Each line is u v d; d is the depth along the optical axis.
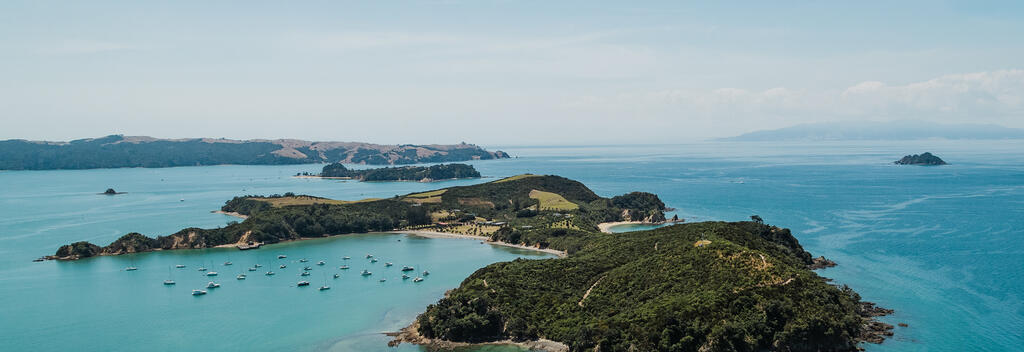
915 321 164.38
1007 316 167.50
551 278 190.25
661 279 172.25
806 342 143.00
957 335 154.50
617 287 175.62
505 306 167.88
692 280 166.25
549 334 158.12
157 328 177.25
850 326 151.25
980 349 146.00
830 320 147.25
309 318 184.25
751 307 149.25
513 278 187.12
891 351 144.50
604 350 143.62
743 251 174.12
